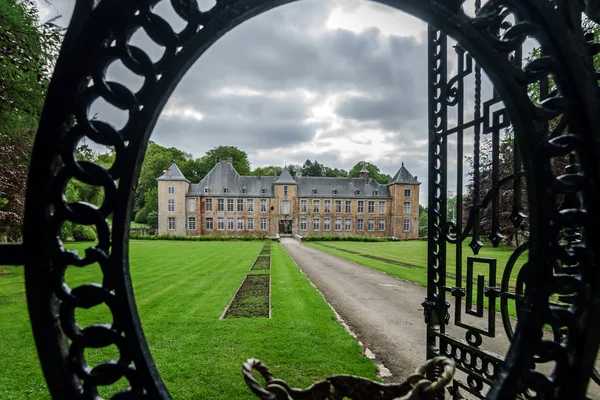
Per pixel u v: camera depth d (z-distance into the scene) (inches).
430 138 95.8
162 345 159.9
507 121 74.0
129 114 38.9
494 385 41.7
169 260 550.9
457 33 40.8
